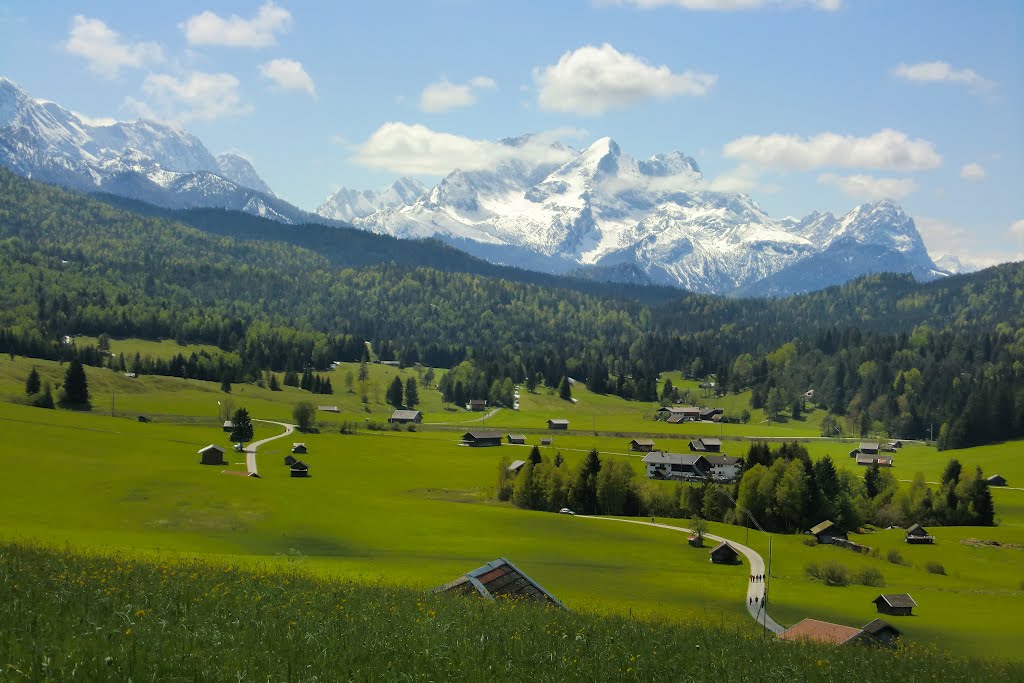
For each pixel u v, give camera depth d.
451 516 126.19
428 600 38.91
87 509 110.19
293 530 107.69
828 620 78.62
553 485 150.38
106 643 22.41
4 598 27.56
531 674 25.23
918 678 37.66
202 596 32.84
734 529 138.38
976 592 99.44
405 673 22.88
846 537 135.25
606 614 51.19
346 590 41.19
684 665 30.31
